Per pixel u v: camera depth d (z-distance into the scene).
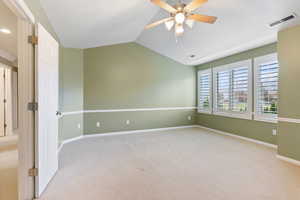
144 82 5.29
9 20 2.45
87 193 1.92
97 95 4.70
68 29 3.17
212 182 2.17
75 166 2.66
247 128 4.24
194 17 2.43
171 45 4.77
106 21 3.27
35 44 1.80
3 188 1.99
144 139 4.34
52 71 2.27
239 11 2.78
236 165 2.71
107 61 4.80
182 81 5.87
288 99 2.84
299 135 2.70
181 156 3.12
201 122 5.91
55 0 2.25
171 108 5.70
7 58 4.52
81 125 4.50
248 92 4.18
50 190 1.97
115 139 4.34
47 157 2.08
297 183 2.14
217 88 5.17
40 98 1.87
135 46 5.15
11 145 3.68
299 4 2.30
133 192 1.94
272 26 2.88
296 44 2.71
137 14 3.30
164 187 2.05
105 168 2.59
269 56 3.68
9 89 4.72
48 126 2.12
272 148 3.58
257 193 1.92
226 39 3.72
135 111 5.18
